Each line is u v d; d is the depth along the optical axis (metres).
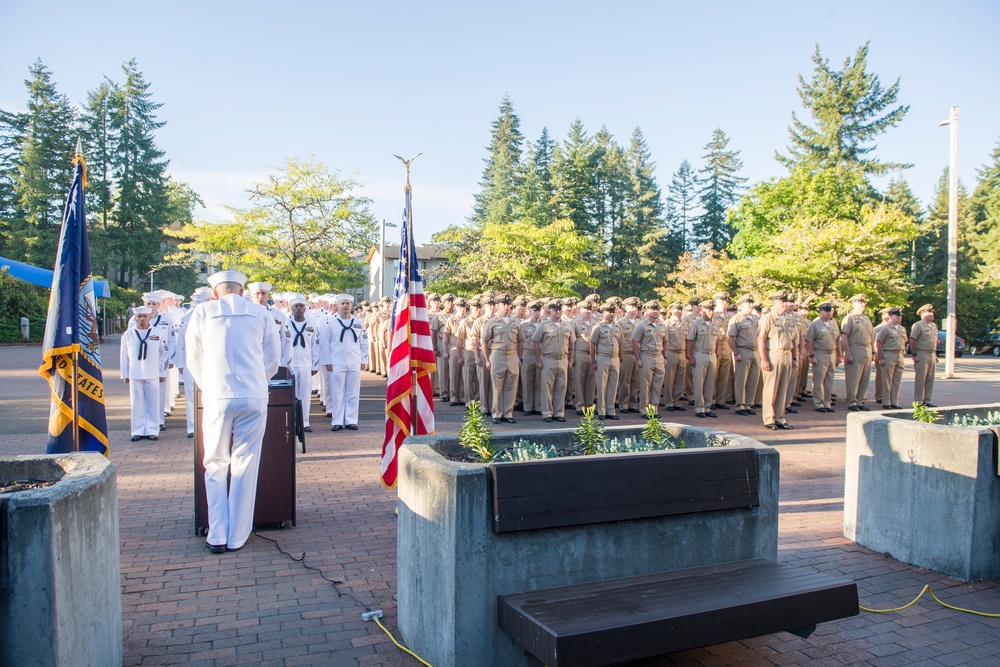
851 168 40.25
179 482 7.84
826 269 24.05
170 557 5.45
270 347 5.83
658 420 4.93
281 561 5.38
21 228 46.84
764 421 12.12
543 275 31.95
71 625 3.04
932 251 54.16
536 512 3.60
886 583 5.05
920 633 4.28
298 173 29.08
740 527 4.22
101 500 3.39
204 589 4.82
